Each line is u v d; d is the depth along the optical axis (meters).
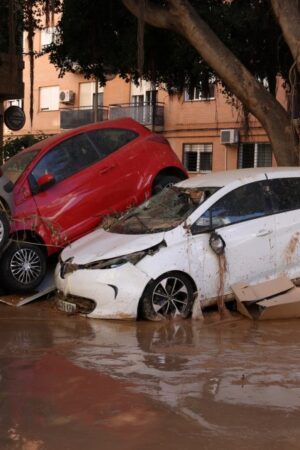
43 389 4.44
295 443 3.49
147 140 9.71
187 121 28.44
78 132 9.20
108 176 9.09
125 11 14.73
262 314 6.81
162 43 15.44
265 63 15.27
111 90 31.08
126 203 9.17
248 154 26.70
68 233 8.65
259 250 7.30
